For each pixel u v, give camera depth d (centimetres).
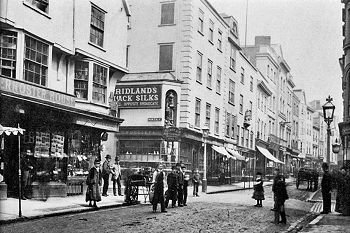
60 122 1833
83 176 2003
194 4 3244
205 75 3472
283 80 6806
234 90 4212
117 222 1238
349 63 2525
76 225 1156
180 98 3128
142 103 3053
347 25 2552
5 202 1528
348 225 1280
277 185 1334
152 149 2998
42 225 1136
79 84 2083
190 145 3253
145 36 3288
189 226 1195
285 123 6762
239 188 3316
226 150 3856
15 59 1608
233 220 1355
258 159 5238
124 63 2425
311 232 1130
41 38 1739
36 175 1769
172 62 3197
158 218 1347
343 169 1631
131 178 1798
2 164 1645
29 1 1708
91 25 2141
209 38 3562
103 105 2184
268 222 1334
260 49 5672
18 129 1327
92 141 2144
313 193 2981
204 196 2409
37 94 1652
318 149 9900
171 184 1722
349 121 2472
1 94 1462
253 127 4916
